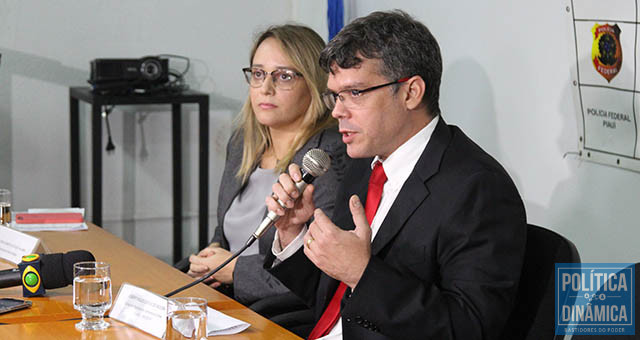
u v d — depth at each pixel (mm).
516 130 3021
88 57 4406
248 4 4707
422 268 1738
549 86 2828
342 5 4207
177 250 4672
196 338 1489
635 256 2473
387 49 1726
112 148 4398
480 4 3201
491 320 1608
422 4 3619
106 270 1725
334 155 2469
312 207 1961
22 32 4266
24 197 4383
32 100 4332
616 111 2484
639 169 2400
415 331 1604
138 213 4656
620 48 2441
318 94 2568
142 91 4180
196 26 4613
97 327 1710
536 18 2877
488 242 1657
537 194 2924
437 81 1804
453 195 1713
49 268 1911
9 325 1714
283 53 2561
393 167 1851
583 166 2682
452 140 1832
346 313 1644
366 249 1645
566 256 1691
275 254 2043
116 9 4430
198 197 4750
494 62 3131
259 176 2688
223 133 4766
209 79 4680
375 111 1759
